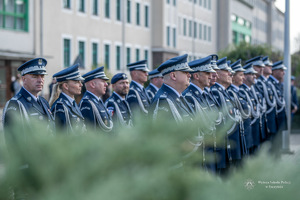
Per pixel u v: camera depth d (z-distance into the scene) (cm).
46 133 135
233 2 6556
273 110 1186
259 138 1071
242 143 843
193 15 5191
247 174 128
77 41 3356
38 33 3033
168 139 129
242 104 974
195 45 5406
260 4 8344
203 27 5678
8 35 2853
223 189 124
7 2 2880
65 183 122
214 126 160
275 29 9531
